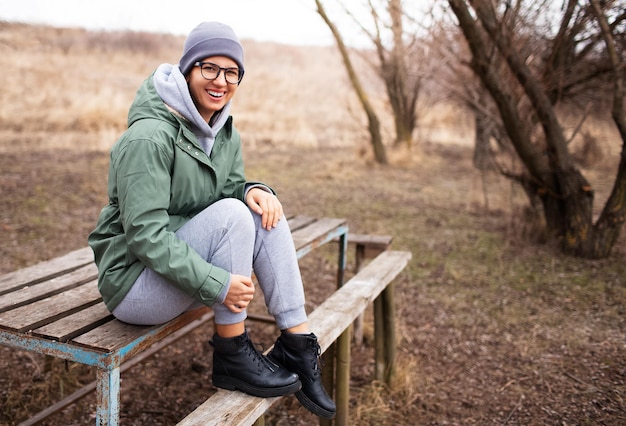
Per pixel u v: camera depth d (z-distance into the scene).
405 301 4.19
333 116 16.83
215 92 1.81
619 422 2.64
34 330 1.68
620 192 5.00
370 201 7.37
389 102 11.23
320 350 1.95
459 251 5.33
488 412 2.77
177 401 2.84
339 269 3.46
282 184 8.22
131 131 1.68
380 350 2.97
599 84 5.34
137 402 2.81
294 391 1.83
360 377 3.13
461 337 3.61
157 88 1.74
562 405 2.80
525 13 4.73
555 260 5.05
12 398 2.72
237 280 1.71
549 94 5.51
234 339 1.78
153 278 1.70
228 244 1.73
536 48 5.25
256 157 10.66
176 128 1.74
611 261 4.99
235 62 1.82
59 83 16.05
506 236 5.80
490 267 4.90
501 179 8.18
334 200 7.34
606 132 9.77
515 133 5.11
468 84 6.11
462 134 13.55
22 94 14.36
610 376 3.07
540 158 5.22
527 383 3.04
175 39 26.67
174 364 3.21
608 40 4.54
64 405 2.48
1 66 16.67
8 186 7.13
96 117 12.50
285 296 1.89
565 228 5.26
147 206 1.62
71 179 7.80
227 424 1.59
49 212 6.17
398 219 6.49
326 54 31.11
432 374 3.16
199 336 3.57
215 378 1.84
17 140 10.60
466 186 8.54
